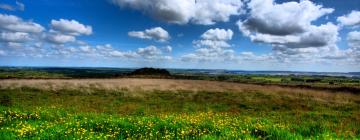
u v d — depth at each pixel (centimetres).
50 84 3331
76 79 4053
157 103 2662
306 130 1414
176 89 3456
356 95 3278
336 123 1780
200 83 4162
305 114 2123
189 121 1416
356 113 2278
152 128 1253
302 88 3844
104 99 2752
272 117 1969
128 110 2216
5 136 1005
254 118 1761
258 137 1202
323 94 3312
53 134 1074
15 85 3117
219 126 1334
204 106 2573
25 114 1548
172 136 1158
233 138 1146
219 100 2906
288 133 1280
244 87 3816
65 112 1844
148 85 3672
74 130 1143
